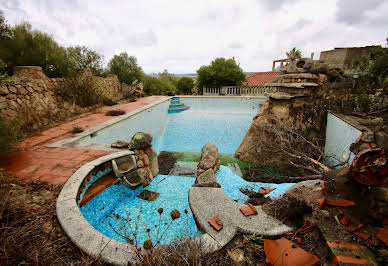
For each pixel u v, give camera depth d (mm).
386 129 3619
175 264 1729
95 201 3260
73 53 9734
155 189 4273
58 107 6922
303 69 6797
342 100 6344
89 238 2018
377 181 1848
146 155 4527
